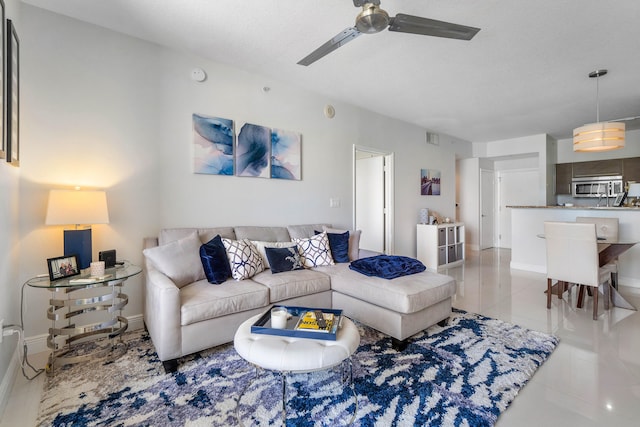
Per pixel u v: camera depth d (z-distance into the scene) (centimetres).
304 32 248
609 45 264
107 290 251
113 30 250
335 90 376
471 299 338
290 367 134
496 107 435
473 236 677
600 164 577
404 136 513
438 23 174
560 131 574
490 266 520
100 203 218
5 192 181
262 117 337
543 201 593
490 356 209
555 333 249
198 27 243
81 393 169
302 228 342
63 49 230
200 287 220
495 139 647
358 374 188
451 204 618
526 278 433
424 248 516
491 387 174
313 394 168
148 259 235
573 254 293
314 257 302
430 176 565
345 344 149
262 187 338
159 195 273
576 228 289
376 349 220
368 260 299
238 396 167
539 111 452
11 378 178
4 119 166
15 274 204
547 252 313
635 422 147
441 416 150
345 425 144
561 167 625
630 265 392
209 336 202
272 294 232
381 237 502
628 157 560
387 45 268
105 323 211
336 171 411
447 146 609
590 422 147
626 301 310
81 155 237
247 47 273
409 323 221
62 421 147
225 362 202
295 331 155
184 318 190
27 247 216
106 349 221
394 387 174
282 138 352
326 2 211
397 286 228
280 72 326
